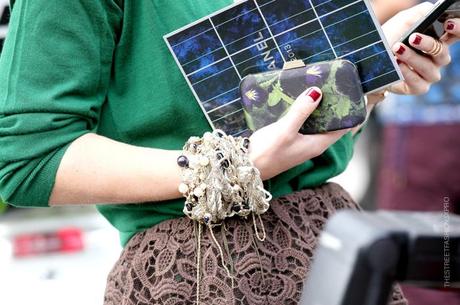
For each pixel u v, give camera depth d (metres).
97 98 2.52
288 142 2.35
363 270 1.34
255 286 2.41
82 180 2.42
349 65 2.37
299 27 2.42
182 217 2.50
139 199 2.43
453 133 5.80
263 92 2.41
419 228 1.35
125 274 2.54
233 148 2.34
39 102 2.38
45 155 2.43
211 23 2.41
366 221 1.39
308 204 2.59
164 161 2.41
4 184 2.47
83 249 5.68
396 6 3.36
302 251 2.49
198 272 2.41
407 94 2.88
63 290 5.23
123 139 2.58
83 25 2.41
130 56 2.52
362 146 7.52
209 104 2.47
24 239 5.62
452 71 5.74
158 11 2.50
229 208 2.37
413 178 5.93
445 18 2.69
